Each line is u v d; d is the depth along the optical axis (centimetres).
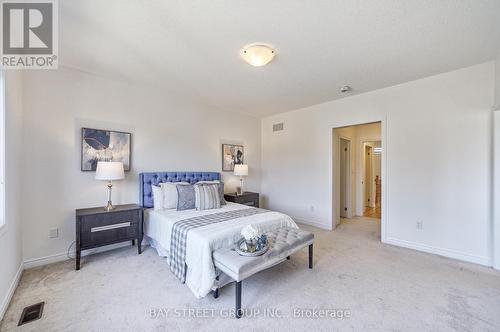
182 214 293
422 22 189
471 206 276
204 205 325
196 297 199
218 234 214
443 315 175
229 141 476
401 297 200
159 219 284
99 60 262
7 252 192
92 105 300
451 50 236
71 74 283
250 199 451
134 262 270
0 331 157
